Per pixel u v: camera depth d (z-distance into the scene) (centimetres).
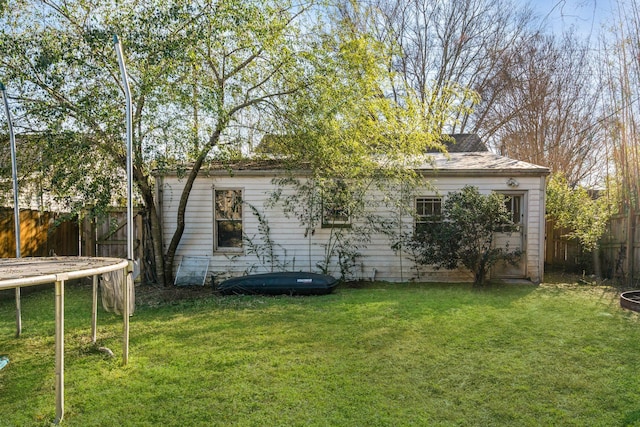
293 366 383
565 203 1115
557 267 1132
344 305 658
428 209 953
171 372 371
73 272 284
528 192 937
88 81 671
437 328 509
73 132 650
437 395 323
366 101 797
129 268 390
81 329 530
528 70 1689
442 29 1895
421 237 852
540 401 311
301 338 471
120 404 310
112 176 735
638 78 820
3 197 729
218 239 966
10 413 299
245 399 316
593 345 439
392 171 858
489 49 1822
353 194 896
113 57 667
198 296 771
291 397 318
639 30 798
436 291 804
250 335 486
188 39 664
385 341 457
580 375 358
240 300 722
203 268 945
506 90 1791
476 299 706
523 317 565
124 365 389
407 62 1916
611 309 620
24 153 709
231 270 952
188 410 299
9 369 388
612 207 936
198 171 873
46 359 414
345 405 305
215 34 692
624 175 862
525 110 1741
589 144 1553
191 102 674
